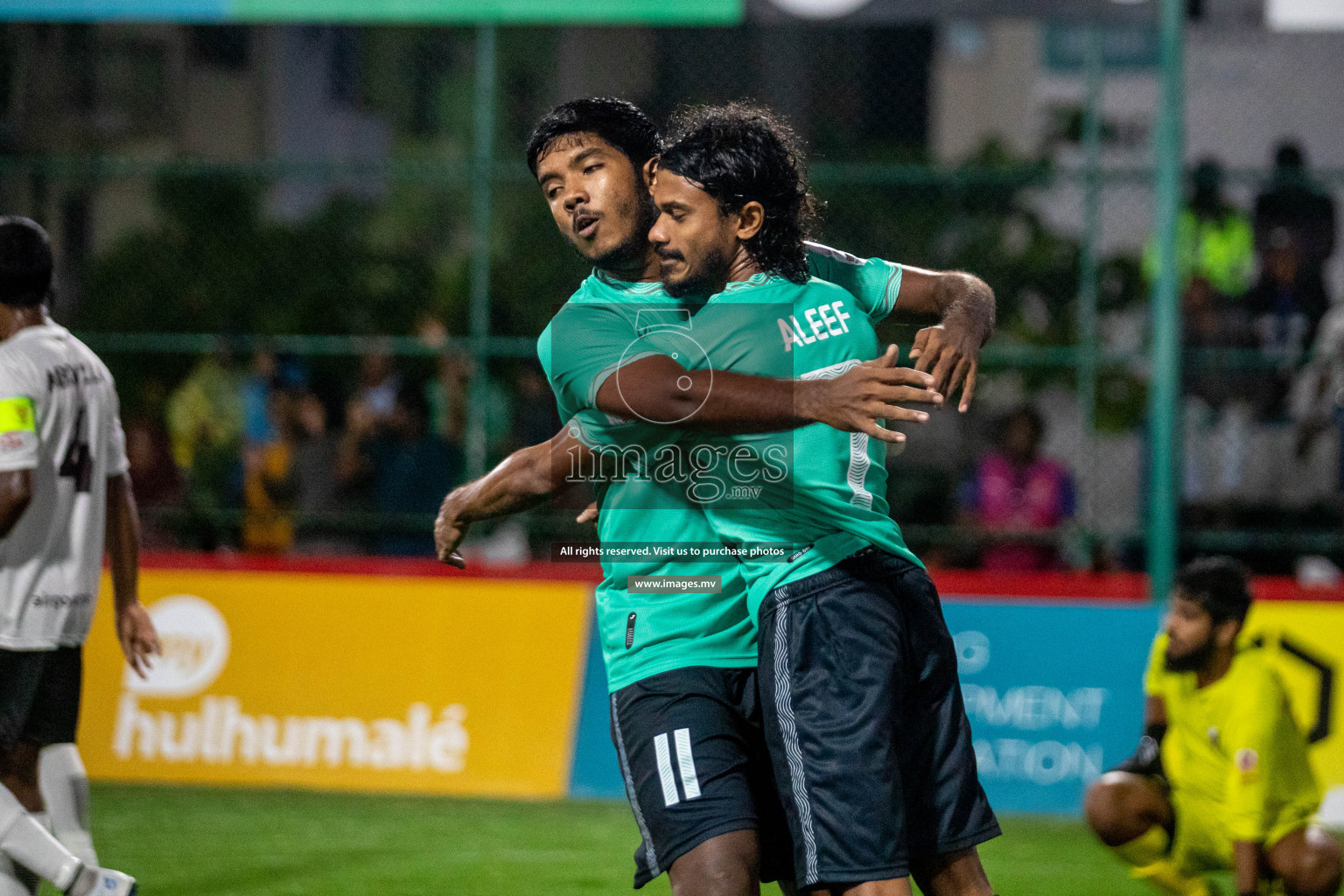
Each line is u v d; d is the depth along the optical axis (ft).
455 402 85.76
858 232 103.71
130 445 87.51
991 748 66.90
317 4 73.72
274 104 121.80
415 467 83.25
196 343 79.51
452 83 126.00
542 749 68.95
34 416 39.86
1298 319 85.51
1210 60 105.91
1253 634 65.05
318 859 55.67
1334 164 105.70
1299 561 81.82
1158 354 69.10
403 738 69.72
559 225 31.63
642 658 30.53
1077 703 67.05
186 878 52.39
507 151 116.16
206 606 71.77
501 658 70.33
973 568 80.79
